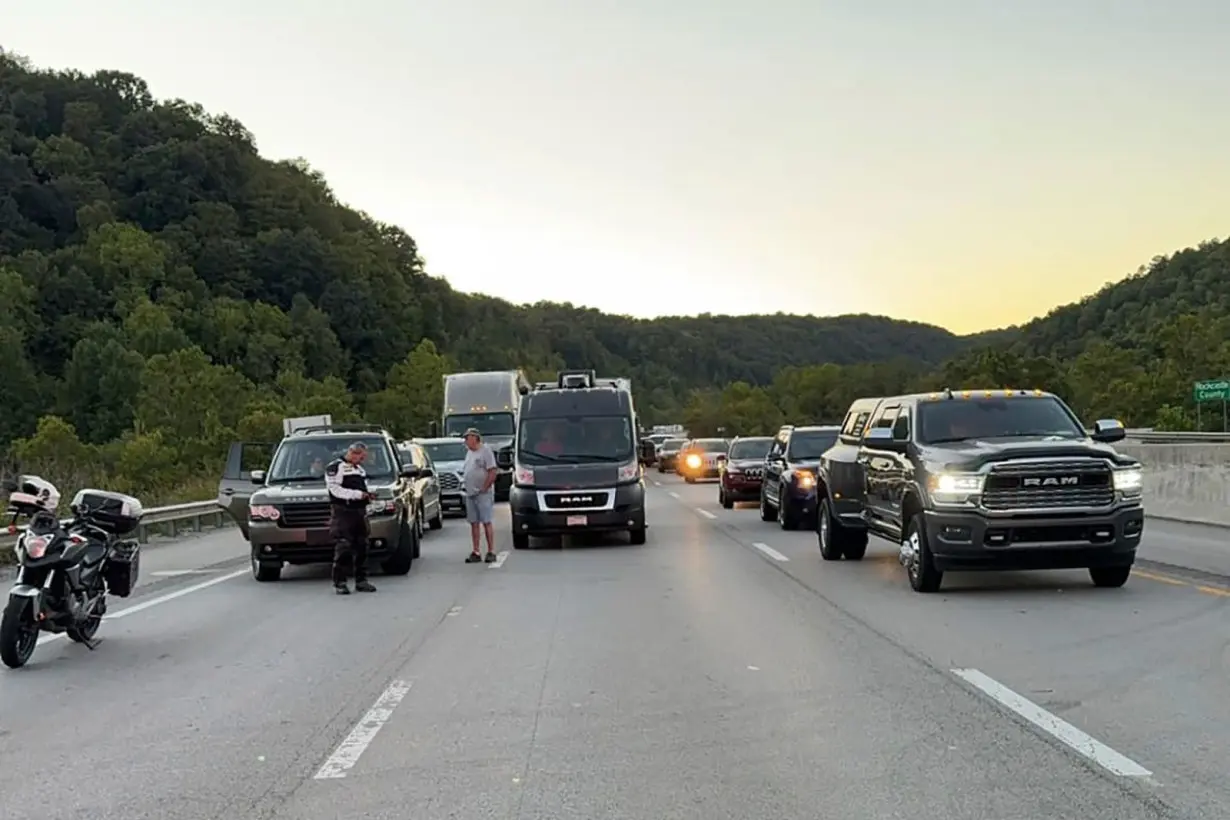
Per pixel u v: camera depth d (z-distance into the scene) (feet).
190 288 352.90
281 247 394.93
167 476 137.59
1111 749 20.99
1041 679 26.99
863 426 52.60
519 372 152.25
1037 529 38.88
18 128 430.61
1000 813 17.65
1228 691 25.36
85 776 20.94
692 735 22.67
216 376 181.37
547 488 63.93
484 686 27.63
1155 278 413.39
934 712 24.03
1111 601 38.70
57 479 111.55
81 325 318.04
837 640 32.73
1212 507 68.64
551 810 18.28
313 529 50.57
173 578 54.54
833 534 53.62
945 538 39.60
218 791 19.77
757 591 43.83
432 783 19.86
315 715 25.21
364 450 47.47
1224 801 18.01
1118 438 42.19
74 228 385.29
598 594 44.21
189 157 412.16
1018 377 266.98
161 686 28.94
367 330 395.55
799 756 21.04
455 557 61.16
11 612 31.07
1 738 23.98
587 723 23.77
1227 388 141.79
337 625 38.29
